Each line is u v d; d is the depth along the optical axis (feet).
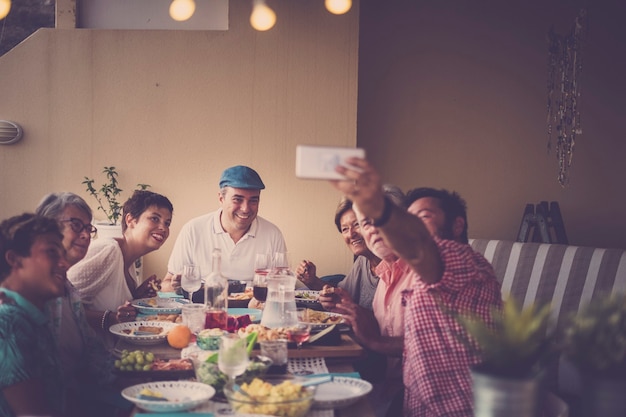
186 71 18.02
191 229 15.05
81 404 8.43
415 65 19.79
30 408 6.63
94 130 18.02
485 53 19.79
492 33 19.76
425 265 6.36
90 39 17.94
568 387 10.78
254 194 14.71
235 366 6.72
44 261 7.06
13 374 6.60
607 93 19.71
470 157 19.86
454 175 19.85
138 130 18.01
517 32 19.74
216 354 7.42
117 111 18.01
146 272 18.11
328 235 18.16
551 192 19.86
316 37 17.99
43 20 21.12
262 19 17.61
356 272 13.67
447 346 6.92
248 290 12.94
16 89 17.93
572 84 18.85
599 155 19.79
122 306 10.65
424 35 19.77
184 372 7.64
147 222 12.47
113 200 17.93
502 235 19.92
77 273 11.03
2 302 6.83
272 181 18.11
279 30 17.98
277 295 9.55
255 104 18.04
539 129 19.80
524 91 19.77
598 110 19.76
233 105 18.04
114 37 17.95
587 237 19.86
